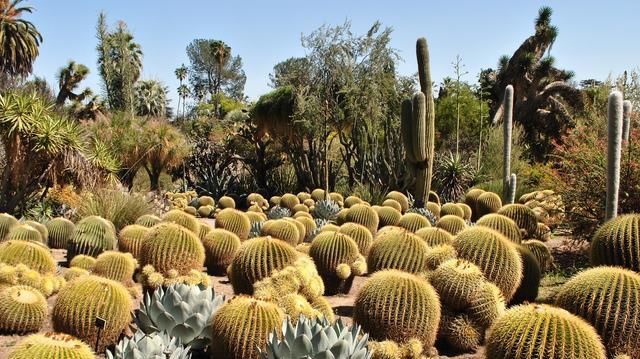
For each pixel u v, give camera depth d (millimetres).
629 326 4367
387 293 4680
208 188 22562
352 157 21438
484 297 5105
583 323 3951
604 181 9586
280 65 23484
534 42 28594
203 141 25297
